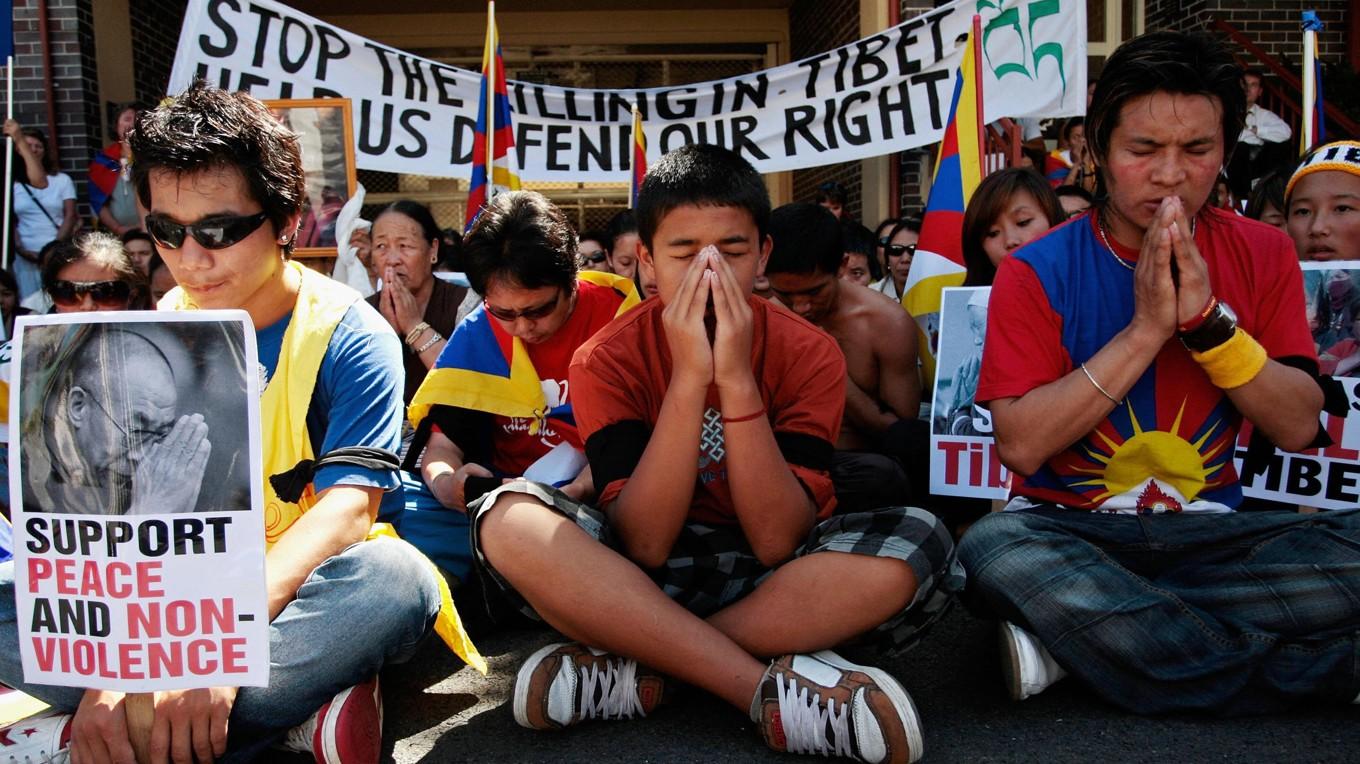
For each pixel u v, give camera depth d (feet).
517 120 18.84
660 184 6.17
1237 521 6.51
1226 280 6.65
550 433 8.72
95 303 9.84
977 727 6.15
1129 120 6.17
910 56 18.74
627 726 6.24
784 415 6.69
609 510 6.47
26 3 21.94
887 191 23.77
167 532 4.99
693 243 6.07
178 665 5.00
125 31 24.23
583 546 5.92
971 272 11.02
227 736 5.38
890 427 10.49
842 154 19.13
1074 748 5.81
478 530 6.17
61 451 5.02
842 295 10.82
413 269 11.43
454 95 17.76
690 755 5.81
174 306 6.68
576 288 8.56
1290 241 6.70
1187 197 6.24
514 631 8.46
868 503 9.27
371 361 6.20
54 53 22.09
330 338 6.19
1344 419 8.37
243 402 5.04
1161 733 5.99
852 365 10.82
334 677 5.57
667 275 6.21
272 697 5.40
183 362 5.02
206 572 5.00
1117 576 6.17
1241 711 6.18
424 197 30.50
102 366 5.02
